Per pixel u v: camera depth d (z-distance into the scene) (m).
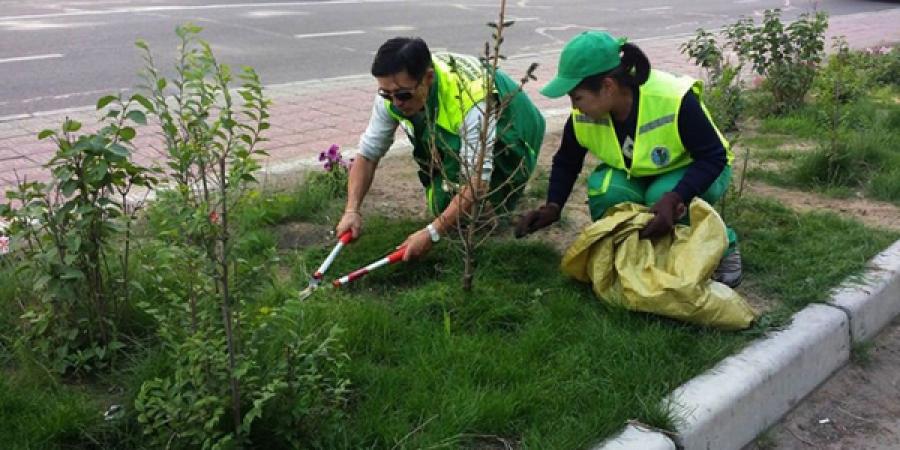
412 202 5.06
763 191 5.49
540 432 2.89
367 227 4.48
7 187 5.29
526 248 4.22
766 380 3.29
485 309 3.60
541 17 15.19
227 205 2.71
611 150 3.90
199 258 2.41
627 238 3.61
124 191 3.23
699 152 3.69
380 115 4.06
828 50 12.06
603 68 3.61
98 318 3.14
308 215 4.72
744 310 3.51
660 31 14.34
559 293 3.79
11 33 10.80
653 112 3.71
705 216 3.59
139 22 12.00
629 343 3.37
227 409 2.57
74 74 8.70
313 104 7.83
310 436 2.70
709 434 3.03
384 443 2.79
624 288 3.54
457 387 3.06
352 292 3.86
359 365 3.17
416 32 12.60
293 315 2.97
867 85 8.38
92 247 3.08
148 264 3.34
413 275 4.00
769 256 4.26
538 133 4.31
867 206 5.22
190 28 2.99
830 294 3.90
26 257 3.17
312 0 15.60
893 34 14.27
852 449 3.28
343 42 11.41
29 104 7.50
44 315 3.04
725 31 8.45
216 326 2.59
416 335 3.41
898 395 3.63
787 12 17.61
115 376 3.08
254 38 11.35
